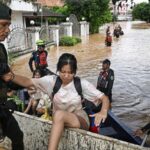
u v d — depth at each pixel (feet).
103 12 132.67
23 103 21.61
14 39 65.67
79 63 56.90
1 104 10.00
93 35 126.00
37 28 73.61
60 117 11.07
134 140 17.29
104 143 10.92
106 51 74.33
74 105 11.80
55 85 11.73
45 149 12.51
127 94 34.09
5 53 10.00
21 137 11.18
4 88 9.96
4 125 10.41
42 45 33.45
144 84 38.99
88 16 129.29
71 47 85.20
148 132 15.51
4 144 11.02
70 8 126.00
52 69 52.29
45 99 17.63
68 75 11.41
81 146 11.38
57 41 88.53
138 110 28.48
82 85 11.67
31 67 33.88
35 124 12.61
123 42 95.55
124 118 26.40
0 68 9.68
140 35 120.26
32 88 11.62
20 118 13.11
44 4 128.88
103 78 26.00
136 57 63.52
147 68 50.75
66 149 11.73
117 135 18.49
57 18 111.75
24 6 77.20
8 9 9.70
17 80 11.00
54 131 10.90
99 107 13.82
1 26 9.55
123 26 183.73
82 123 11.86
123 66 52.90
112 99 32.09
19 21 81.87
